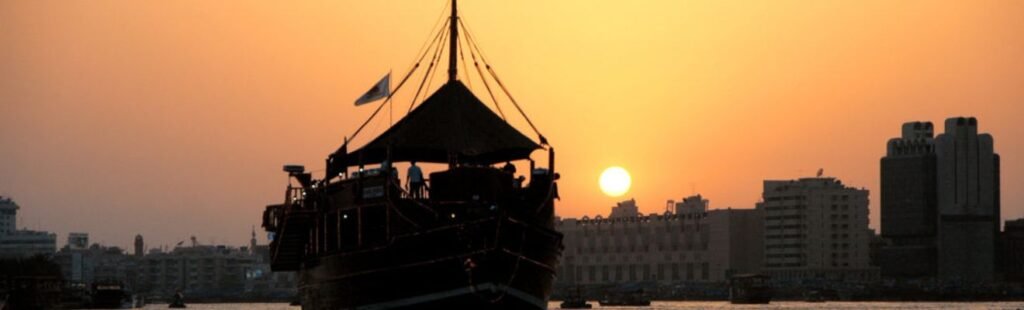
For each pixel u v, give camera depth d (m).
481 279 98.75
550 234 103.12
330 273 110.00
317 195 114.62
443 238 99.75
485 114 110.00
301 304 121.81
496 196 102.25
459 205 101.06
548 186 106.62
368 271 104.31
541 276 103.12
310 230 116.06
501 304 99.62
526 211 103.56
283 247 118.31
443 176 102.44
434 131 107.06
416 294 101.38
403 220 101.44
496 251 98.50
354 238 106.81
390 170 103.12
